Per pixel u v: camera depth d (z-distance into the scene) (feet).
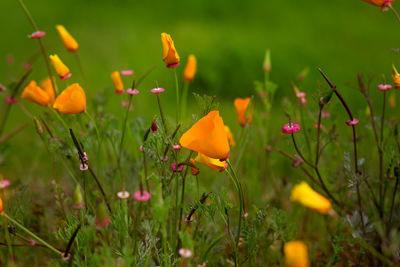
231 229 3.51
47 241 3.64
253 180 4.00
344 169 3.55
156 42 8.57
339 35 9.59
